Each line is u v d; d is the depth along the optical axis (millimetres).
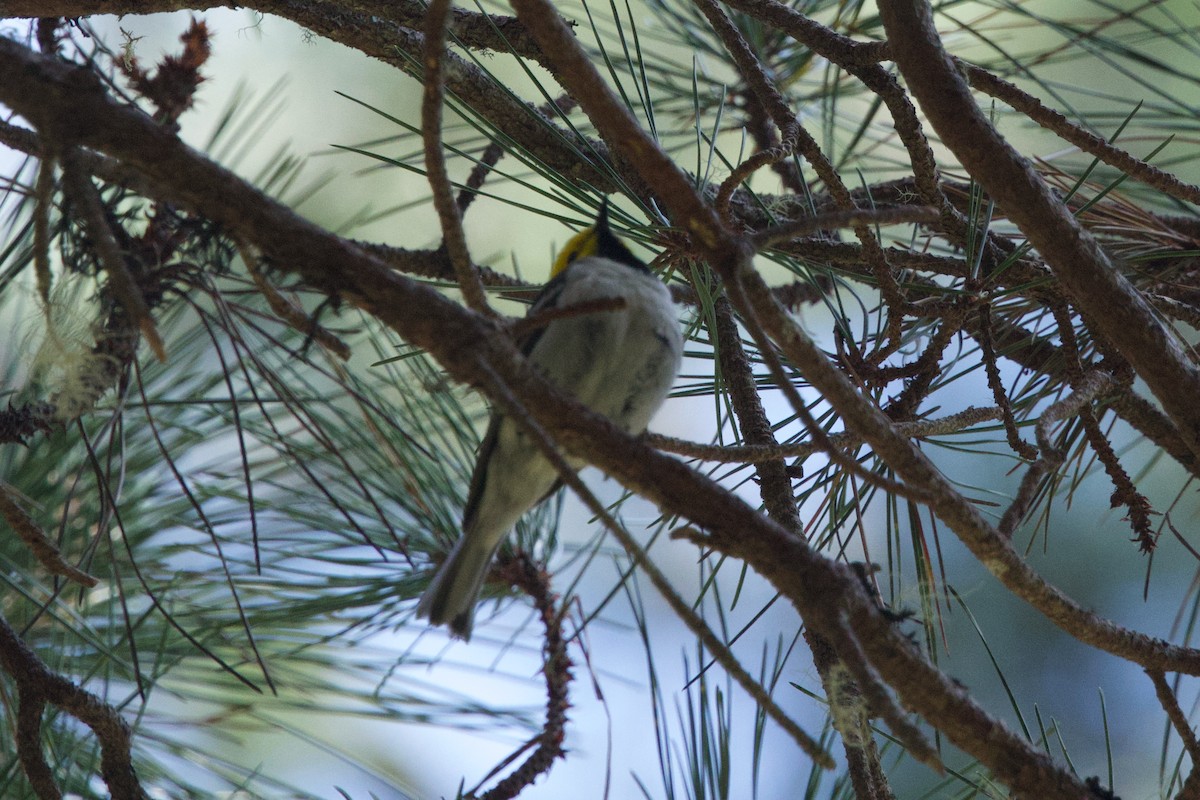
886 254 5902
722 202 4941
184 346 6094
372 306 3379
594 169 6055
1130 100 6438
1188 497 9633
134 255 4152
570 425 3430
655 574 3039
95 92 3273
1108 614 9547
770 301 3562
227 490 6113
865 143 8219
